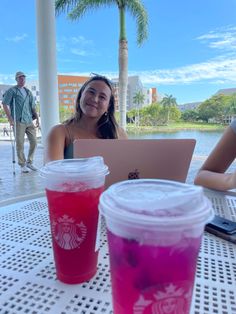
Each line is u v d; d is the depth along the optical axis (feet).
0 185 12.73
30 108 15.51
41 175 1.69
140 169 3.18
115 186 1.33
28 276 1.84
